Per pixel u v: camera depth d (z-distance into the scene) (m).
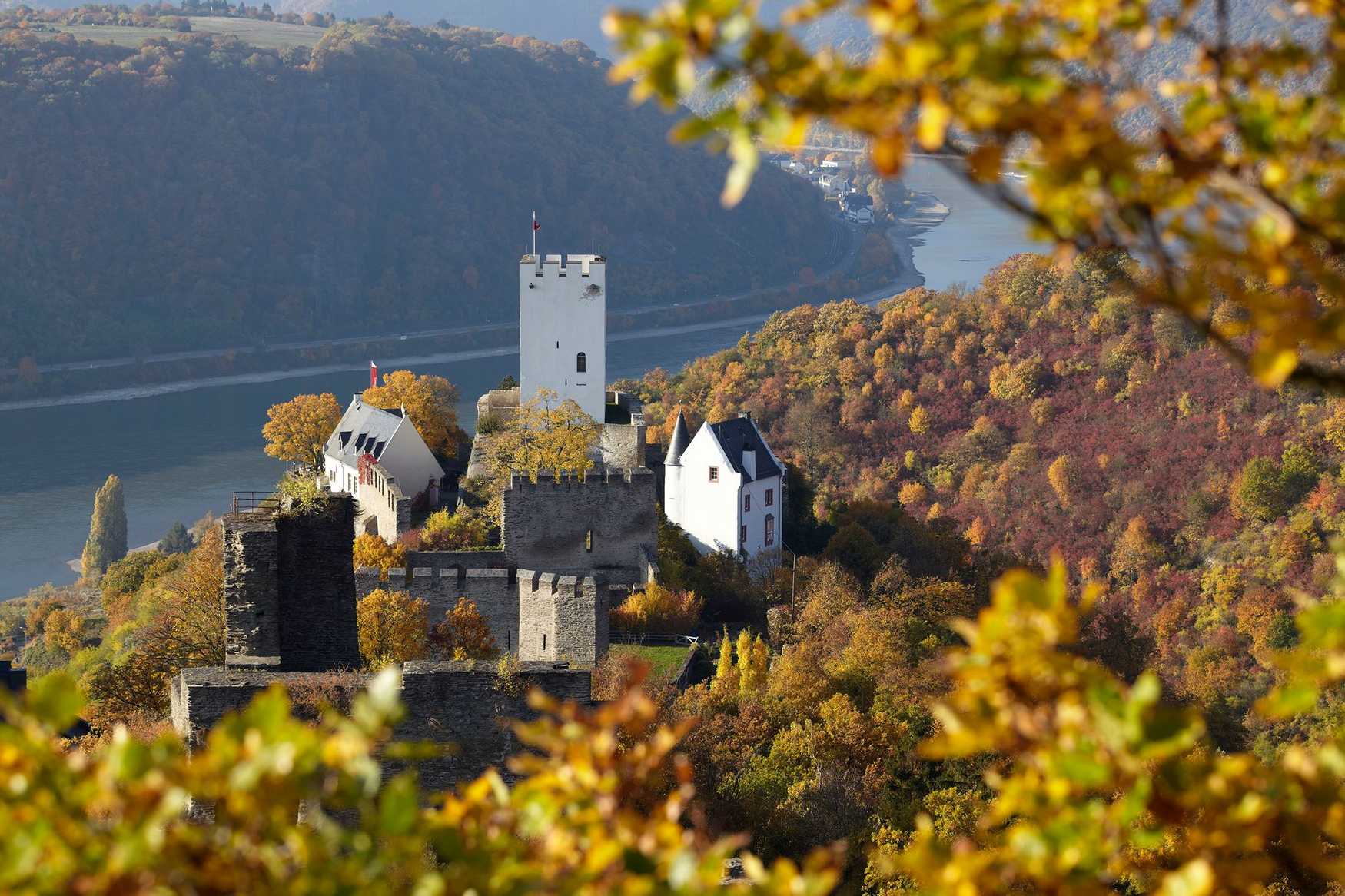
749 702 167.88
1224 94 23.77
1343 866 24.77
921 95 21.97
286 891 24.23
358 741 25.03
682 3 21.42
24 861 23.02
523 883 26.05
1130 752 23.97
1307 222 23.34
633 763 29.03
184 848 24.05
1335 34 23.52
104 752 25.42
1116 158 22.47
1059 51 22.80
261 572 105.75
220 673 89.69
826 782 132.38
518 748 87.81
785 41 21.70
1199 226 23.50
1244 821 24.75
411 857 26.09
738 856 92.19
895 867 27.70
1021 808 25.25
